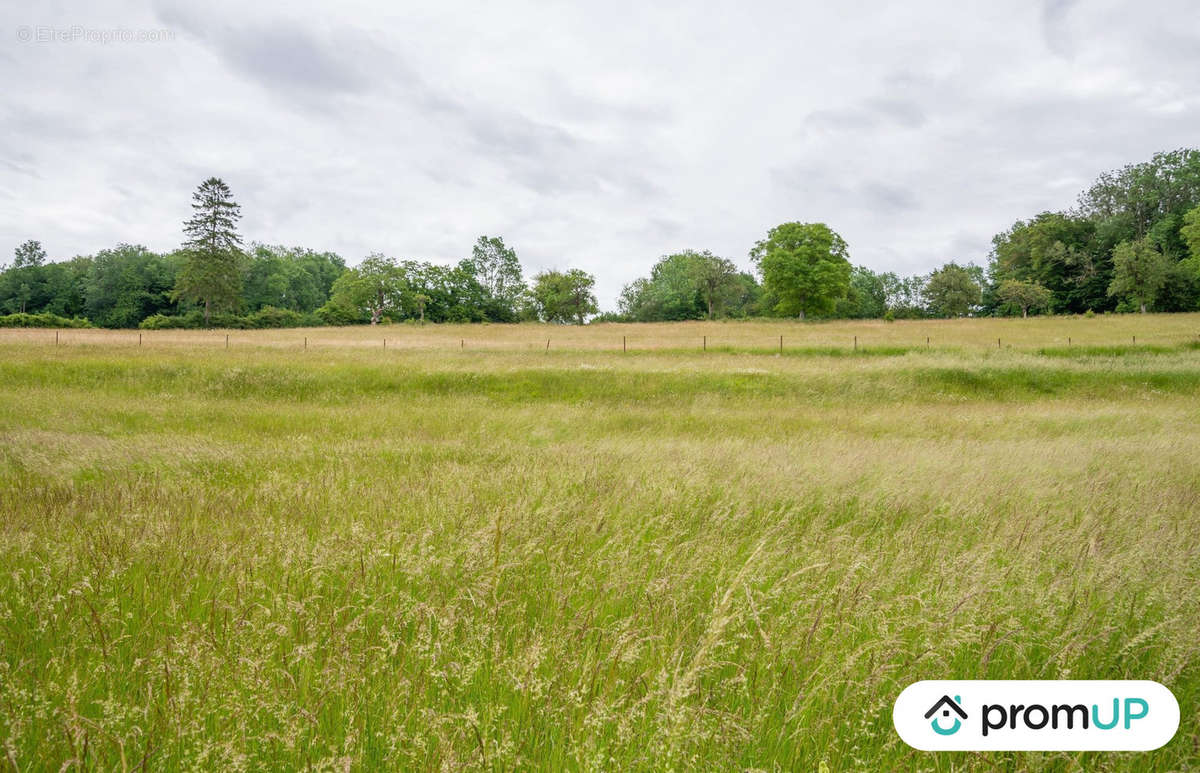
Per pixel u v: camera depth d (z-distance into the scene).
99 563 4.27
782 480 7.86
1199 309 75.44
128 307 100.81
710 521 5.94
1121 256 74.06
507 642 3.42
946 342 42.47
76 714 2.48
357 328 69.19
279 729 2.67
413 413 18.23
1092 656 3.34
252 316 89.06
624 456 10.22
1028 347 35.56
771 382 24.78
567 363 29.38
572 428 15.78
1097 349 34.06
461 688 2.93
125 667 3.11
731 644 3.26
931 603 3.79
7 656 3.14
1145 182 94.25
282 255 145.88
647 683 2.94
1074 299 90.19
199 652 3.11
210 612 3.68
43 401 17.72
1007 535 5.36
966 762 2.58
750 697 2.94
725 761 2.55
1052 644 3.35
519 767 2.51
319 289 142.50
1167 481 8.16
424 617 3.56
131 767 2.43
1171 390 24.81
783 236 76.19
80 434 12.59
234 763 2.37
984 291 114.38
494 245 120.00
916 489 7.49
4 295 115.81
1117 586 3.92
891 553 4.98
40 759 2.46
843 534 5.47
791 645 3.27
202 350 32.38
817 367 28.00
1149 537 5.04
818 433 14.67
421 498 6.83
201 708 2.72
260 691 2.85
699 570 4.39
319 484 7.88
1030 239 96.19
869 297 116.62
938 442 12.97
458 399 22.34
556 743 2.63
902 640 3.20
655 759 2.54
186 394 21.92
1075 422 16.30
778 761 2.62
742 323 71.38
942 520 6.34
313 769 2.41
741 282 114.75
